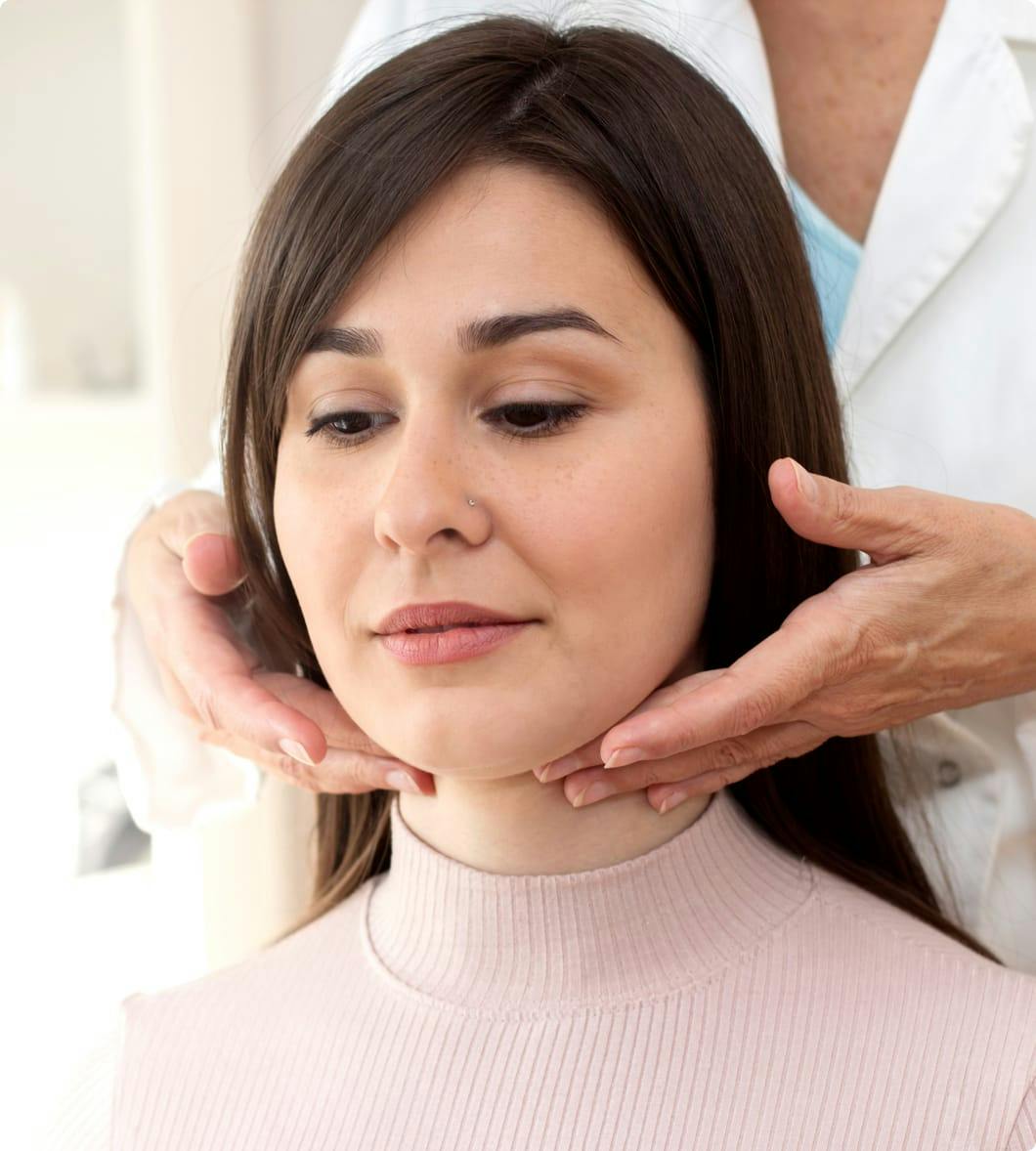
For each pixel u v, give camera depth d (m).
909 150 1.08
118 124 1.85
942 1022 0.74
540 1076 0.75
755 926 0.80
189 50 1.59
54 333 1.87
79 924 1.73
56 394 1.82
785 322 0.83
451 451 0.69
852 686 0.79
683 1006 0.77
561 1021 0.77
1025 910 1.06
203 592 0.95
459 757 0.70
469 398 0.70
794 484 0.72
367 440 0.74
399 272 0.70
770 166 0.85
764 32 1.16
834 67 1.13
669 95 0.78
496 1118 0.74
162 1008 0.88
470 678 0.70
